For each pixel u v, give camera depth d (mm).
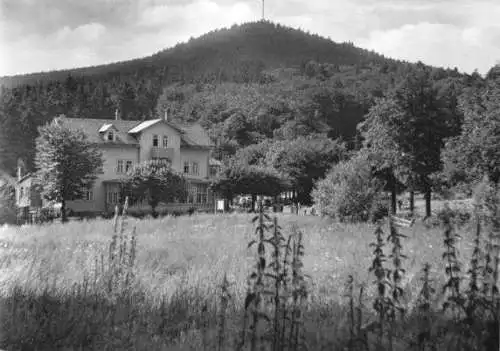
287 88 176500
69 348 6727
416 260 12836
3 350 6562
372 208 28984
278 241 6309
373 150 47781
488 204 13070
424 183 45875
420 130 46188
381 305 6105
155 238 20438
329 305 8430
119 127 68125
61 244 17500
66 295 8297
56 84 142750
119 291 8805
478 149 32688
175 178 55594
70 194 52688
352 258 14055
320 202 30516
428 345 6078
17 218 41844
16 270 9875
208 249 16406
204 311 7809
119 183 58531
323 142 79188
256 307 6250
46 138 53000
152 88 194125
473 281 6246
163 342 6926
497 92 34156
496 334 5887
